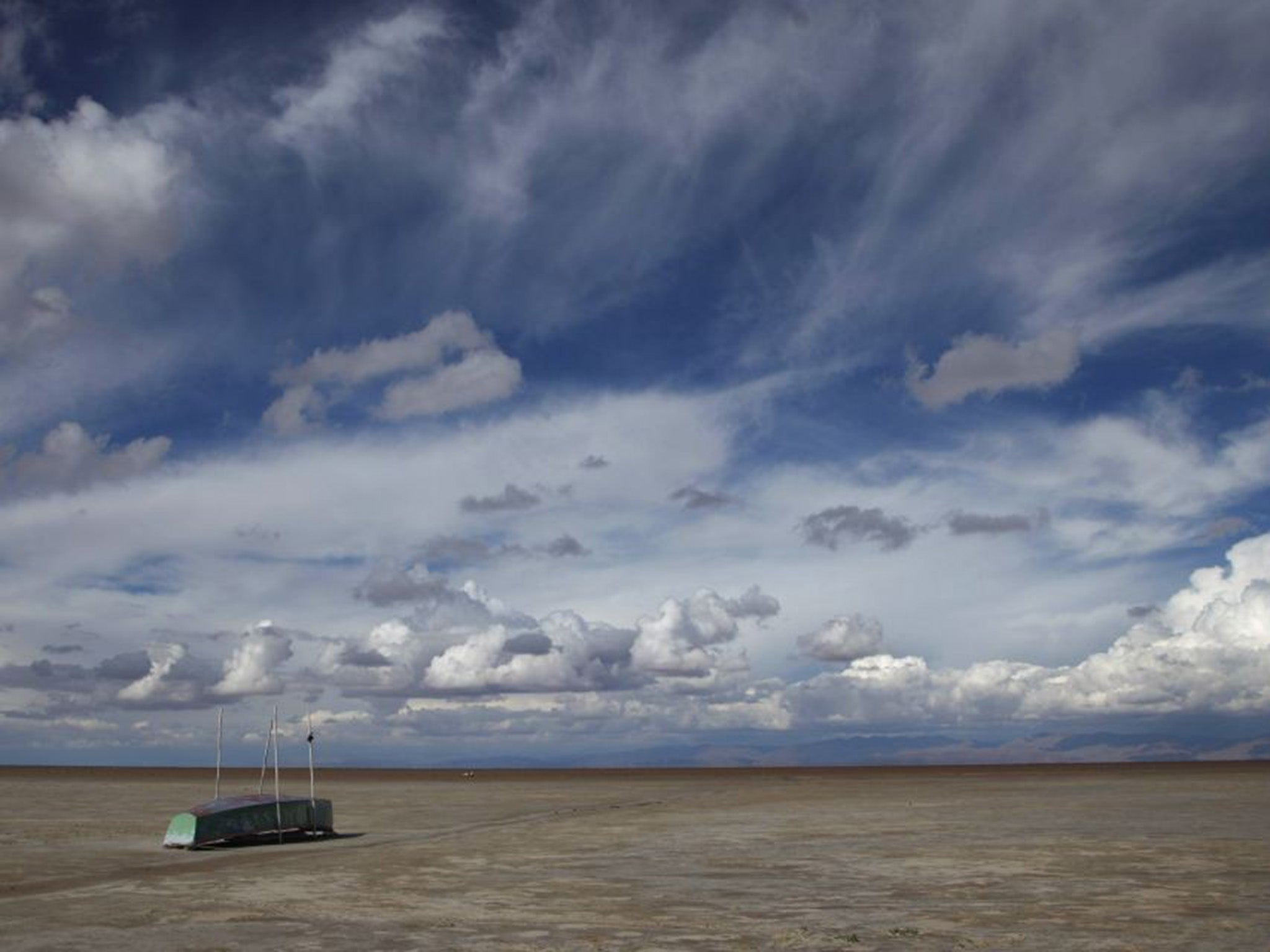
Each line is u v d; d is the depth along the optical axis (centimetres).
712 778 15938
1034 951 1794
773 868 3086
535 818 5762
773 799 7662
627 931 2041
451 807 7106
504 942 1931
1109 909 2225
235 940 1977
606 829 4791
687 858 3419
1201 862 3080
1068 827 4384
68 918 2253
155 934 2044
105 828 5047
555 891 2627
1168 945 1833
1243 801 6366
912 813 5625
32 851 3853
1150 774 14562
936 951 1808
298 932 2059
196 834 3903
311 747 4500
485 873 3027
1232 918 2103
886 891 2555
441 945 1906
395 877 2950
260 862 3425
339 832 4772
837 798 7575
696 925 2100
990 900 2383
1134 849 3453
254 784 13412
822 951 1823
